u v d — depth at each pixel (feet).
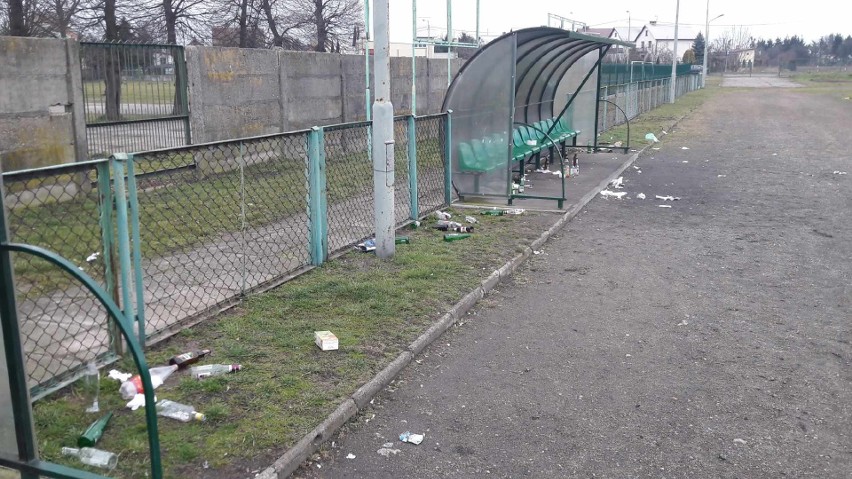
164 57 37.83
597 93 58.23
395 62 56.90
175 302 18.42
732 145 65.67
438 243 26.61
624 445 13.10
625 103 86.79
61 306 16.57
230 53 41.32
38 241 18.93
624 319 19.71
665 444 13.15
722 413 14.34
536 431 13.58
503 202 35.58
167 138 38.58
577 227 31.24
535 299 21.38
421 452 12.76
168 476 11.26
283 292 20.08
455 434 13.43
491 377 15.93
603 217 33.45
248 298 19.45
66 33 65.16
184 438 12.34
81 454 11.56
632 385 15.60
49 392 13.44
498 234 28.45
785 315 20.07
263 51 43.83
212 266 22.49
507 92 34.12
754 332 18.76
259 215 29.50
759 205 36.63
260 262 22.97
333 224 28.48
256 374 14.93
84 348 15.31
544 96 50.85
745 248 27.63
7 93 30.42
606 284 22.90
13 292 9.66
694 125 87.76
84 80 34.63
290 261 22.82
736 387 15.52
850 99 140.87
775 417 14.19
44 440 12.01
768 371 16.34
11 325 9.66
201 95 39.60
